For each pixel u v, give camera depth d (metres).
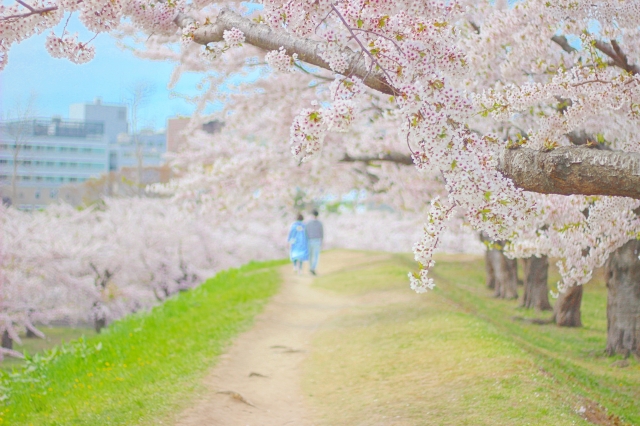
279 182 19.31
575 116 7.89
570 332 15.11
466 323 12.24
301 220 25.92
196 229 37.78
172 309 16.14
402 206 22.84
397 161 16.31
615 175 4.96
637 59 9.23
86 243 32.19
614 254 11.96
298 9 5.14
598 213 8.82
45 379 10.69
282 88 16.44
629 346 11.78
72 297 30.14
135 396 8.34
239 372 10.07
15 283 24.00
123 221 35.94
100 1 5.95
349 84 4.71
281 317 15.26
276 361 11.04
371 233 50.88
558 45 10.52
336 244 52.75
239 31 5.79
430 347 10.64
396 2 5.07
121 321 15.99
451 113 4.74
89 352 11.64
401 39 4.95
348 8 5.07
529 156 5.34
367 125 18.38
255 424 7.71
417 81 4.68
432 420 7.21
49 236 26.92
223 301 16.98
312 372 10.22
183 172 23.72
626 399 9.21
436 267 29.61
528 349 11.03
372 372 9.66
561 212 9.74
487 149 5.24
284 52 5.40
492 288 23.86
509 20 9.80
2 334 24.14
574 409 7.43
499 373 8.64
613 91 7.72
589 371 11.02
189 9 7.21
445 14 5.37
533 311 18.17
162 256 36.56
